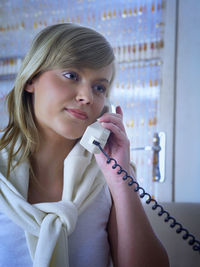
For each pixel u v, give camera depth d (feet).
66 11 6.40
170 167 5.50
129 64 5.86
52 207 2.52
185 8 5.67
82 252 2.62
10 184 2.56
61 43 2.48
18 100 2.71
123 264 2.51
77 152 2.77
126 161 2.75
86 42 2.52
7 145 2.79
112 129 2.71
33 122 2.72
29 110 2.73
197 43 5.58
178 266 3.51
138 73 5.81
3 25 6.80
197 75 5.55
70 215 2.50
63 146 2.80
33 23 6.63
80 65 2.48
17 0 6.73
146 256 2.50
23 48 6.66
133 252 2.49
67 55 2.45
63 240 2.45
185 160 5.49
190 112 5.54
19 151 2.74
